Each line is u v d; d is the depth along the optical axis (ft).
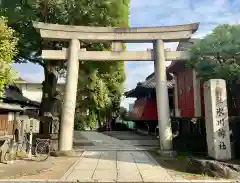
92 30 49.19
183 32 48.49
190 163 34.27
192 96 65.92
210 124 37.52
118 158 43.04
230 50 41.65
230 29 43.21
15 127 43.50
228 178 29.86
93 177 30.27
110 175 31.27
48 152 45.85
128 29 49.21
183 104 74.38
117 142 68.44
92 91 74.74
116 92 100.99
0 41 30.91
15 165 36.86
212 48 43.62
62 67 69.26
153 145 60.95
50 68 65.51
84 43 61.31
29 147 45.29
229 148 35.81
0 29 31.22
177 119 61.87
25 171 32.91
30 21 55.26
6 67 30.66
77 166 36.45
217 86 37.52
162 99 47.50
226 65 42.47
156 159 42.16
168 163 39.09
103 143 65.72
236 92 48.57
